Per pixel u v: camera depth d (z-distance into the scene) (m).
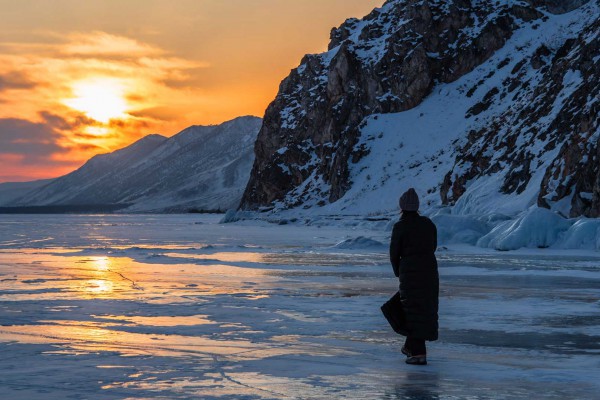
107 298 14.05
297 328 10.34
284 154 121.94
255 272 21.20
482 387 6.55
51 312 11.87
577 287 17.12
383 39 118.62
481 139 79.56
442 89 107.31
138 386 6.37
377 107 109.88
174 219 128.12
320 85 126.81
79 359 7.66
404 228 7.87
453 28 110.31
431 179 90.19
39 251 32.34
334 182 102.88
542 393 6.32
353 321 11.09
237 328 10.27
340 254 30.52
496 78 103.44
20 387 6.28
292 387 6.43
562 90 70.75
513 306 13.29
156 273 20.58
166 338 9.28
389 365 7.62
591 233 33.00
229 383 6.55
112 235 54.22
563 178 47.09
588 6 105.88
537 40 104.62
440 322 11.22
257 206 125.31
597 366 7.65
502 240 33.53
